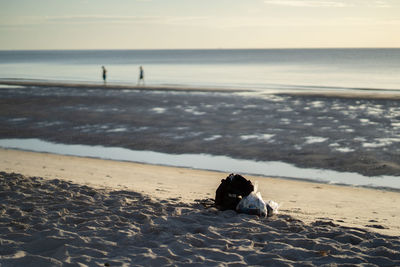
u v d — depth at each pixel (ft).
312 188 37.09
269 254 15.69
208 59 529.45
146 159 50.49
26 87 134.62
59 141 61.98
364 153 50.39
